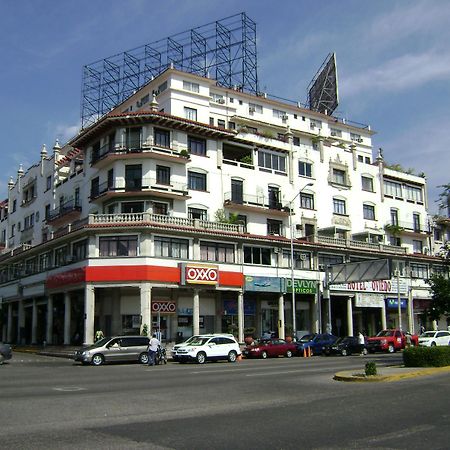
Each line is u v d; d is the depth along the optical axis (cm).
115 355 3269
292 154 5731
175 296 4506
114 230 4188
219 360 3459
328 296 5053
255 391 1633
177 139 4816
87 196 5084
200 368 2788
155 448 858
